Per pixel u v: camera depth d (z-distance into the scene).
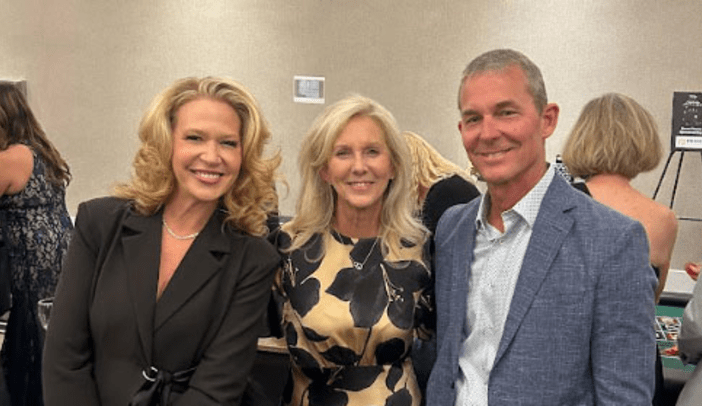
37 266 3.44
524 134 1.63
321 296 2.04
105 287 1.84
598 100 2.63
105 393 1.84
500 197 1.72
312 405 2.05
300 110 5.84
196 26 5.87
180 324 1.84
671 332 3.29
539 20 5.36
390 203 2.07
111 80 6.04
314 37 5.71
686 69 5.20
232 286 1.89
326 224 2.11
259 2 5.75
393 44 5.60
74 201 6.28
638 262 1.56
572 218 1.63
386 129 2.00
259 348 2.76
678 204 5.36
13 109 3.36
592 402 1.61
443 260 1.89
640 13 5.20
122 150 6.12
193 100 1.83
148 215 1.90
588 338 1.59
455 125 5.62
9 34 6.09
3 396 3.20
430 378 1.85
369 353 2.03
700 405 2.21
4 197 3.36
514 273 1.69
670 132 5.29
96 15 5.96
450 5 5.46
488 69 1.64
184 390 1.86
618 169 2.58
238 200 1.93
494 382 1.65
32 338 3.42
